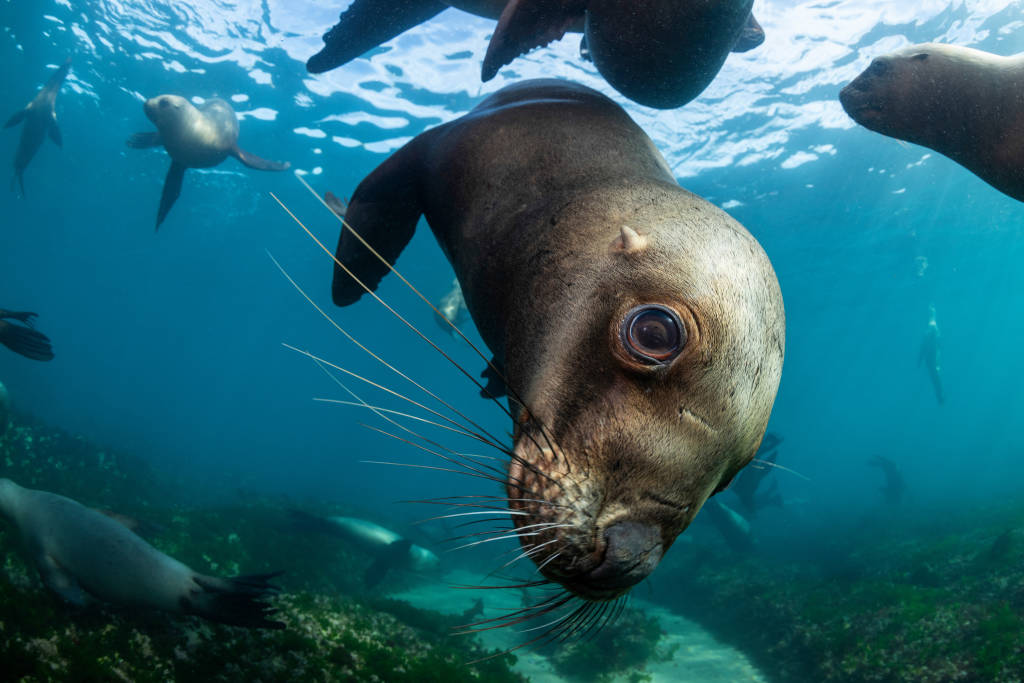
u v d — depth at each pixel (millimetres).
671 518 1534
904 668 10141
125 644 6473
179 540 12383
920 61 3311
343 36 4039
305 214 37438
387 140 25984
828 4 15234
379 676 7586
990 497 32594
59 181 42906
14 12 22438
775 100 19266
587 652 12859
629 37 2688
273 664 7070
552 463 1553
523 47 2754
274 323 80938
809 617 13656
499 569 1529
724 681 12578
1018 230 33906
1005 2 15148
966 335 76750
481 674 9047
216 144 11500
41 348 8039
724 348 1550
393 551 16688
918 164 24109
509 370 2029
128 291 76875
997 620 10336
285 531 16297
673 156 22906
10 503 7207
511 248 2189
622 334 1562
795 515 39375
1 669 5297
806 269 40188
